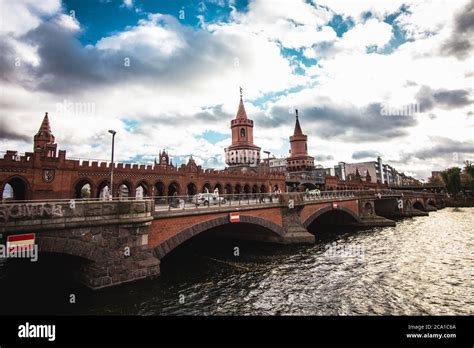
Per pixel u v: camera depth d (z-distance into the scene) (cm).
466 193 12575
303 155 9300
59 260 1948
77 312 1541
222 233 3966
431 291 1908
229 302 1728
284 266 2538
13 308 1579
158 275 1933
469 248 3203
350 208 5147
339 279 2164
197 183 5022
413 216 7481
